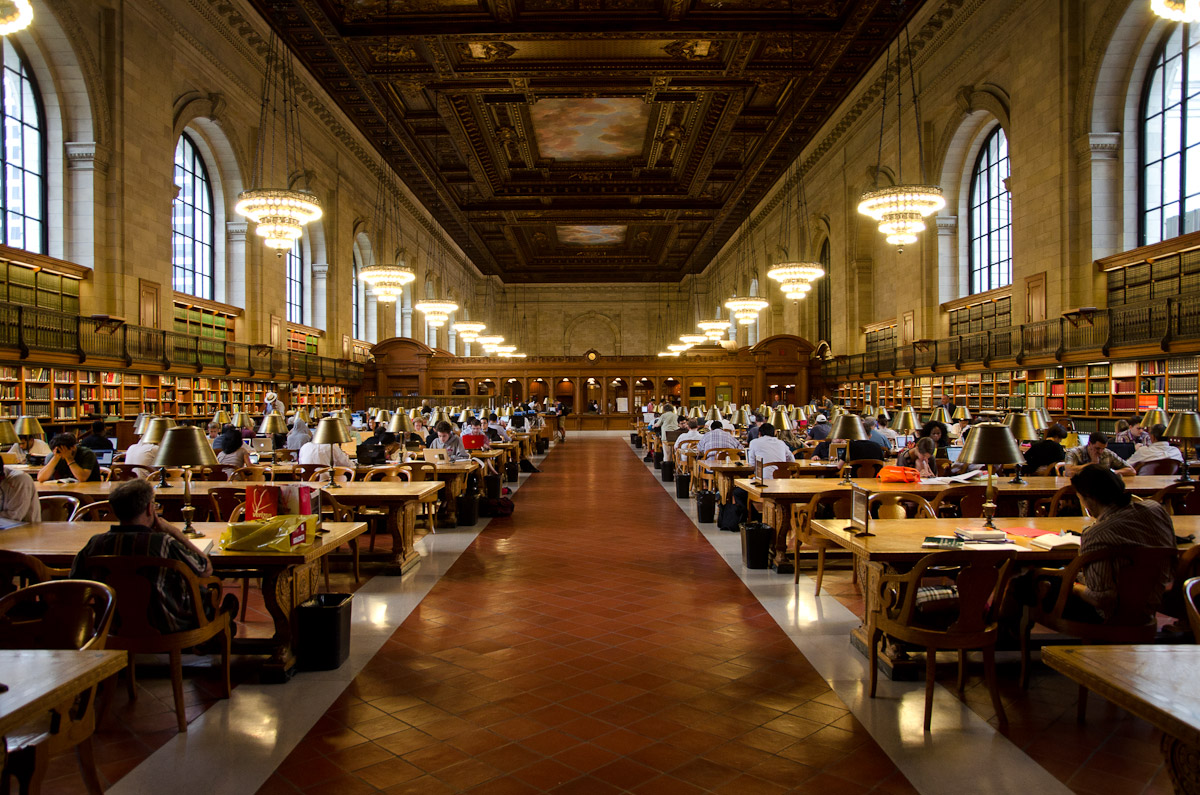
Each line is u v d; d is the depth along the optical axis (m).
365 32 14.92
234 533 4.30
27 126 13.61
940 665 4.46
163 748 3.46
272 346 21.33
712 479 10.59
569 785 3.13
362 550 7.73
